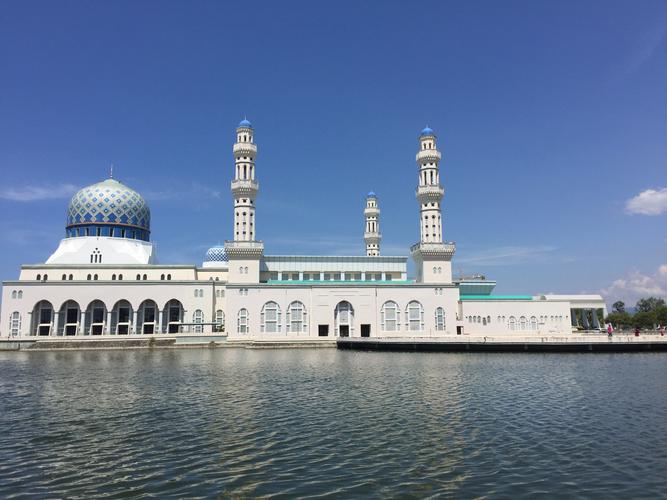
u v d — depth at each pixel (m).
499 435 26.78
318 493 18.98
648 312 136.00
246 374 52.03
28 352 86.06
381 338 91.31
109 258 109.81
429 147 114.88
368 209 149.88
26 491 19.25
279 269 112.62
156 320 102.62
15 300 98.38
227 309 101.12
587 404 35.12
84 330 99.69
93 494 18.95
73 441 25.86
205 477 20.67
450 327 106.50
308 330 102.75
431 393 39.62
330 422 29.70
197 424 29.33
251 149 109.56
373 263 116.62
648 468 21.56
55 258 109.25
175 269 109.00
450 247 110.00
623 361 65.38
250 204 108.38
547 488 19.41
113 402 36.22
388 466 21.95
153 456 23.39
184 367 59.25
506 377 49.16
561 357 71.31
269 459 22.94
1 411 33.25
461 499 18.41
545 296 117.25
